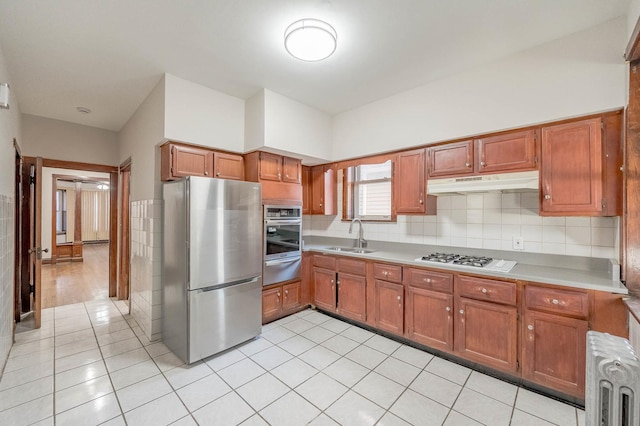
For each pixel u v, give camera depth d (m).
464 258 2.68
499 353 2.18
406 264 2.71
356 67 2.54
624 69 1.87
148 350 2.62
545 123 2.21
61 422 1.73
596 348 0.97
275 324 3.22
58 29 1.98
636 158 1.78
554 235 2.39
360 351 2.61
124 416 1.78
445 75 2.69
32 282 3.57
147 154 3.00
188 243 2.37
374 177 3.71
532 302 2.03
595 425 0.94
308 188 4.14
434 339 2.52
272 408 1.86
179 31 2.03
